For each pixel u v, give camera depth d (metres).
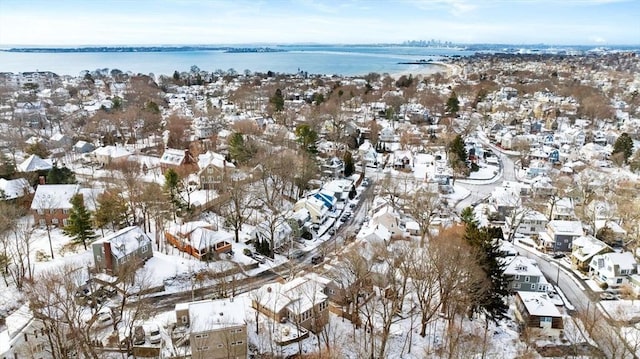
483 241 50.34
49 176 82.50
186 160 96.62
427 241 68.19
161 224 70.62
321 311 50.44
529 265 61.69
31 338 42.47
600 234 76.06
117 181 81.44
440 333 50.72
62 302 40.38
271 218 75.88
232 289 55.41
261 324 49.75
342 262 56.91
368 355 46.16
